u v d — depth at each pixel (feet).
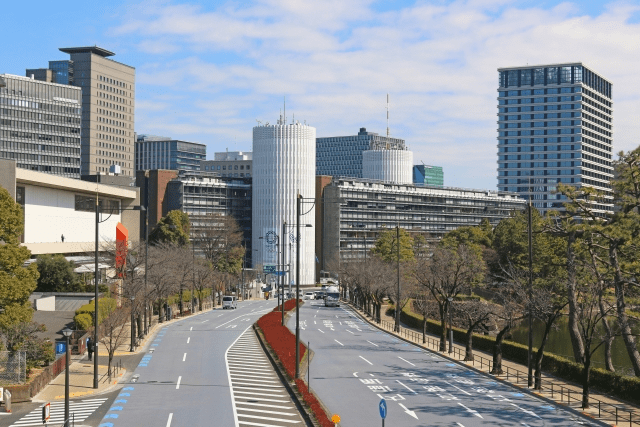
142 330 273.33
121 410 137.90
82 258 349.41
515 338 310.86
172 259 350.64
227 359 207.21
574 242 217.77
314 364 200.95
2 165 280.10
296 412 136.98
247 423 127.13
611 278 200.44
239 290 565.53
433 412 138.41
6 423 126.52
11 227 172.86
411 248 502.38
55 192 341.00
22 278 169.27
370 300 409.28
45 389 157.89
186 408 139.85
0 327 163.63
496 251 452.76
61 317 253.24
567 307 352.49
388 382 172.86
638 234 191.93
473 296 377.91
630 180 194.39
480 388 166.71
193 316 363.56
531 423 129.90
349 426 126.00
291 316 371.35
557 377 186.19
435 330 290.15
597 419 133.18
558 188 213.66
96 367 159.63
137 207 429.38
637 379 156.66
